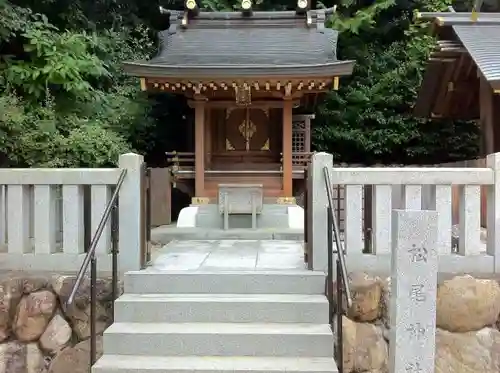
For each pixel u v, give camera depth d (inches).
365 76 523.2
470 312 174.4
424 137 498.0
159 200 383.6
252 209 323.6
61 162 324.2
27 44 368.8
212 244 281.4
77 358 182.2
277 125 403.2
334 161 532.1
